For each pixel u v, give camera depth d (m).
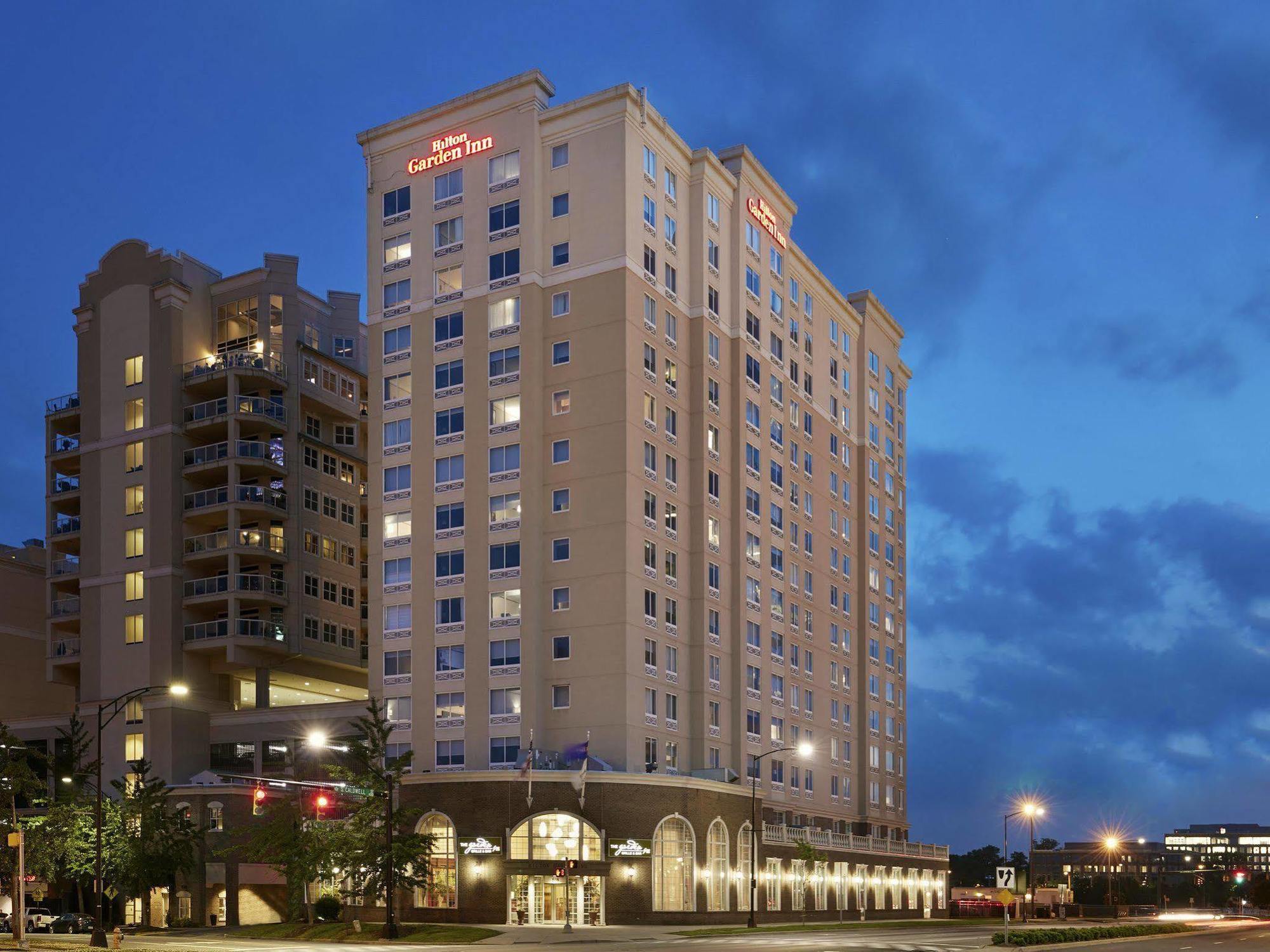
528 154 96.94
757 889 92.38
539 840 81.56
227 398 111.94
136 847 91.75
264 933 75.06
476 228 98.25
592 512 91.44
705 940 66.31
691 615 97.44
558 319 94.94
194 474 112.06
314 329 120.94
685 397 99.81
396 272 101.31
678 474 97.81
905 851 127.50
